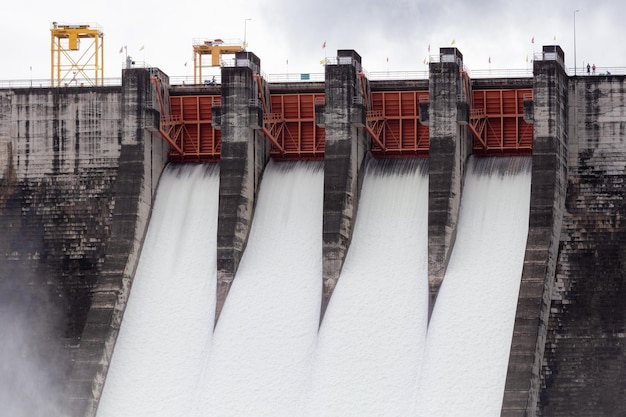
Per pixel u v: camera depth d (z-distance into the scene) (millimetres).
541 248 98312
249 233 107188
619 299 98250
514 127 107438
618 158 102500
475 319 98188
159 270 106188
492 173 106312
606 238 100688
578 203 102000
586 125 103312
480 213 104188
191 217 108438
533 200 99812
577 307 98312
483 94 107750
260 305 102625
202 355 101125
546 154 100500
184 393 99500
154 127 107938
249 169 107125
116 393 100812
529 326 95125
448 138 103438
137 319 104062
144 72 108125
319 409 96562
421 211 105562
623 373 95812
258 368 99375
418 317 99562
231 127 106875
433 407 94938
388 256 103688
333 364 98375
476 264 101312
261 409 97438
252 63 108188
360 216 106625
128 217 106688
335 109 105875
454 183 103188
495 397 94312
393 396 96188
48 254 108562
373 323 99938
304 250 105438
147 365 101625
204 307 103750
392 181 107938
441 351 97125
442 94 103938
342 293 102000
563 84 102625
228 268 104500
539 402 95562
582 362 96500
